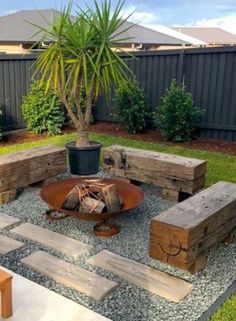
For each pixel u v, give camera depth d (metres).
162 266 2.67
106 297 2.32
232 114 6.43
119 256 2.80
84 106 7.15
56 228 3.26
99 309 2.20
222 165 5.17
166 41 17.41
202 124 6.76
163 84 7.12
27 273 2.55
